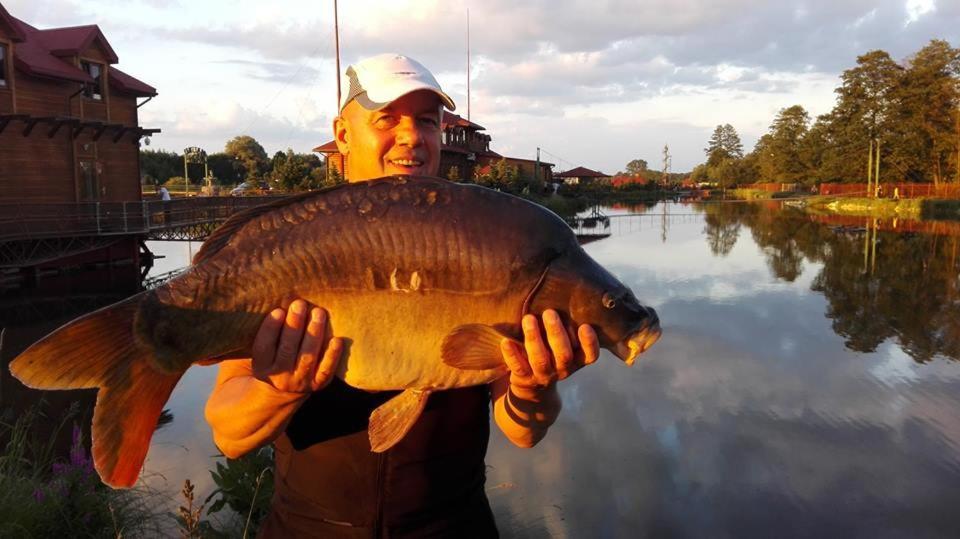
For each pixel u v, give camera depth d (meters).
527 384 2.03
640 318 2.18
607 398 9.47
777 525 6.24
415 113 2.27
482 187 2.10
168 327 1.88
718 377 10.55
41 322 14.91
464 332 1.94
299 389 1.88
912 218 51.06
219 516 5.47
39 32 23.78
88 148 23.34
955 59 69.19
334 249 1.93
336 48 25.06
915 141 68.56
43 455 6.22
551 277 2.06
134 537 4.79
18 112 20.89
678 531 6.06
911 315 15.63
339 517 2.00
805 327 14.23
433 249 1.97
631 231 40.22
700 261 25.30
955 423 8.76
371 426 1.91
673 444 7.92
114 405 1.83
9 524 4.17
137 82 26.06
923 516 6.42
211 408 2.02
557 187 72.00
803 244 31.64
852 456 7.73
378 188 2.01
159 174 72.38
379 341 1.94
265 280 1.91
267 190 45.66
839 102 76.25
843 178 76.38
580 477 7.00
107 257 22.75
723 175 125.88
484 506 2.21
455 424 2.09
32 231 20.41
